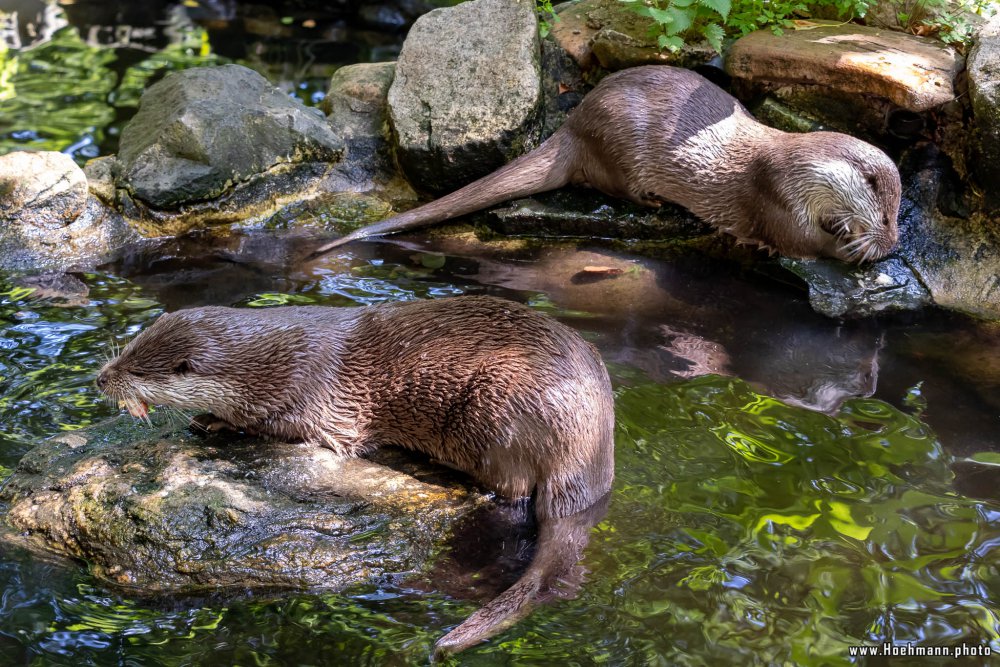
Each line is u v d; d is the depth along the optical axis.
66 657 3.10
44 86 7.83
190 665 3.07
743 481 3.90
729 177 5.84
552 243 6.04
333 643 3.16
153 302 5.25
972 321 5.28
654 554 3.49
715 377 4.63
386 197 6.52
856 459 4.06
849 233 5.53
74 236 5.87
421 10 8.95
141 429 4.08
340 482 3.76
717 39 6.18
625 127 5.97
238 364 3.87
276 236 6.12
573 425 3.63
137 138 6.34
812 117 6.09
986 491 3.88
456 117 6.32
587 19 6.89
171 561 3.42
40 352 4.71
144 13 9.22
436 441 3.86
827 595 3.34
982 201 5.61
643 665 3.06
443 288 5.43
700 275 5.68
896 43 6.07
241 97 6.59
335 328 3.98
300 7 9.29
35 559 3.51
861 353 4.93
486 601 3.32
